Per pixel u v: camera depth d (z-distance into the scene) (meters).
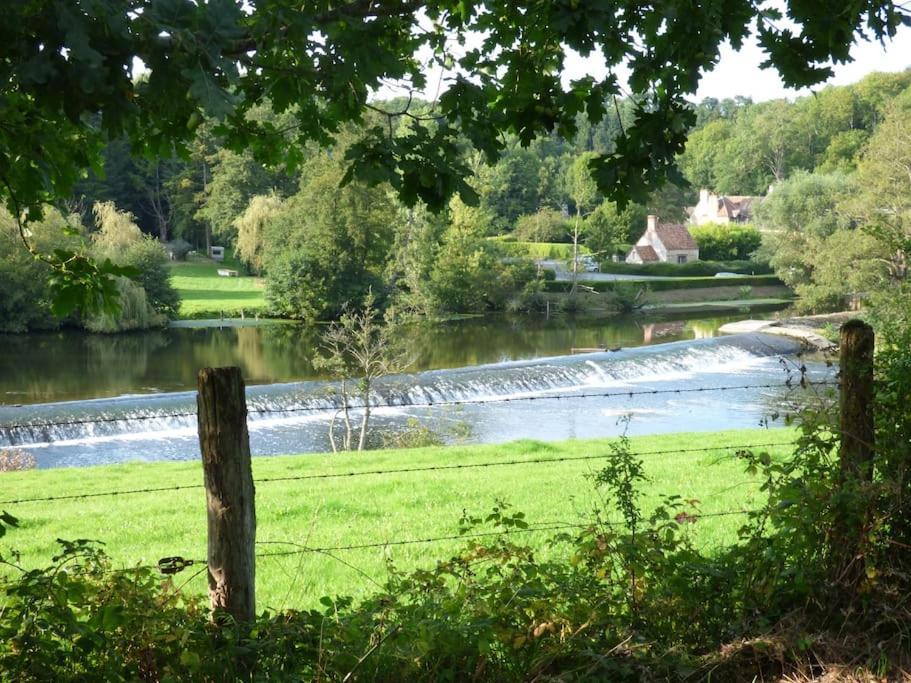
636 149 3.35
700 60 3.25
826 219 54.94
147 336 45.50
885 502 4.03
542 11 3.44
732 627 3.78
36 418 24.64
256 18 2.96
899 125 45.56
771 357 36.91
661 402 28.77
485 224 59.25
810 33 3.35
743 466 11.05
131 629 3.37
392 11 3.47
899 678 3.57
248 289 66.94
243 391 3.63
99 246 48.41
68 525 9.11
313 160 54.94
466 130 3.69
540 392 30.70
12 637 3.21
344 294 52.44
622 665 3.49
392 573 4.08
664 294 68.50
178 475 13.01
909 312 4.54
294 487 10.84
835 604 3.95
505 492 9.93
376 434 24.48
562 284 64.31
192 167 82.44
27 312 44.34
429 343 44.00
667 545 3.99
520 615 3.70
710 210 117.19
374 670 3.42
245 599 3.64
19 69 2.27
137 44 2.41
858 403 4.28
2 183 3.70
